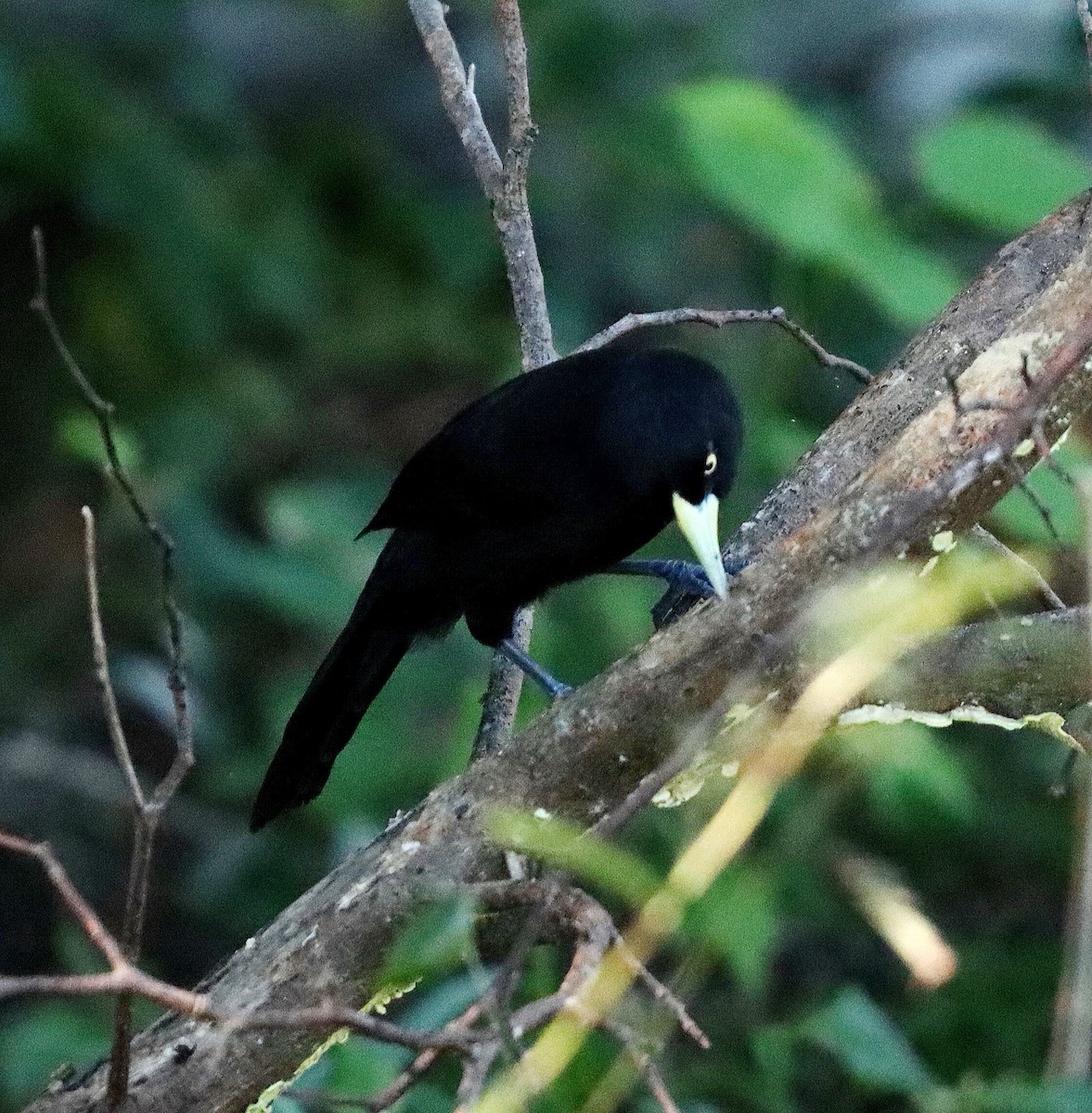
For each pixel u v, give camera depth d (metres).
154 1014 9.88
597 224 16.55
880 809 10.71
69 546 15.68
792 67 17.91
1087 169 9.63
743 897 6.23
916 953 5.41
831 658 5.91
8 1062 9.59
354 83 18.14
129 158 15.80
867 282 9.50
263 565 12.34
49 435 16.41
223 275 16.25
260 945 6.16
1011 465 5.71
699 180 10.41
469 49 17.52
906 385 7.02
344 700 9.16
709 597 6.68
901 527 5.05
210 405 16.16
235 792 13.07
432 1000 7.49
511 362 14.77
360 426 16.61
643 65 16.50
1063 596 8.38
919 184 11.95
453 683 11.52
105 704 5.04
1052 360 5.81
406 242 17.73
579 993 4.66
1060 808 11.80
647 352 8.66
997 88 14.35
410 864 6.09
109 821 13.80
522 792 6.14
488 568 8.80
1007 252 7.09
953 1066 10.38
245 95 17.88
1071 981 5.07
